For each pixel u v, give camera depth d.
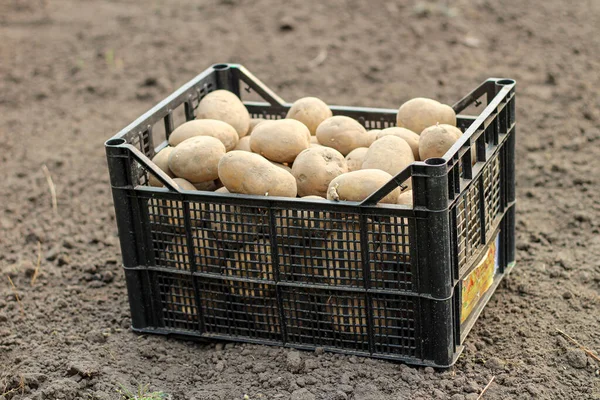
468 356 4.13
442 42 8.16
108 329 4.48
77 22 9.12
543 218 5.46
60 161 6.48
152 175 4.21
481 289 4.38
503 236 4.65
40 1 9.70
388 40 8.23
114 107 7.39
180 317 4.38
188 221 4.10
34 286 4.93
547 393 3.85
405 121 4.59
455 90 7.28
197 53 8.20
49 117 7.26
